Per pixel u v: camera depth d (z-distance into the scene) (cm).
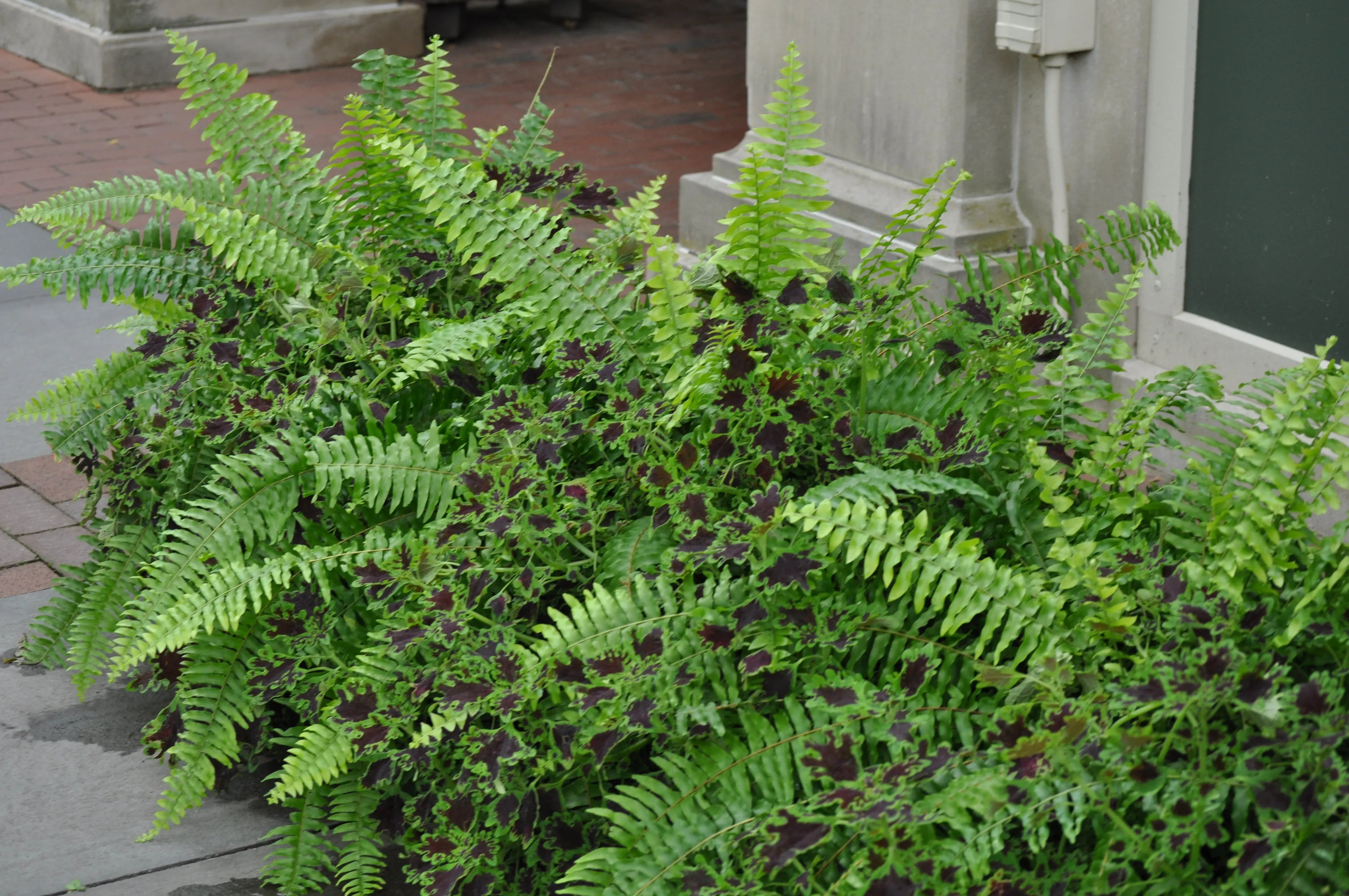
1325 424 216
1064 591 220
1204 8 393
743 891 199
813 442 245
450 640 241
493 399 272
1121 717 199
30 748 313
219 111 332
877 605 221
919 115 463
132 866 275
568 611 255
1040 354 266
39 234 668
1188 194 407
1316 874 181
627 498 261
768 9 524
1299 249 381
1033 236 459
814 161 267
